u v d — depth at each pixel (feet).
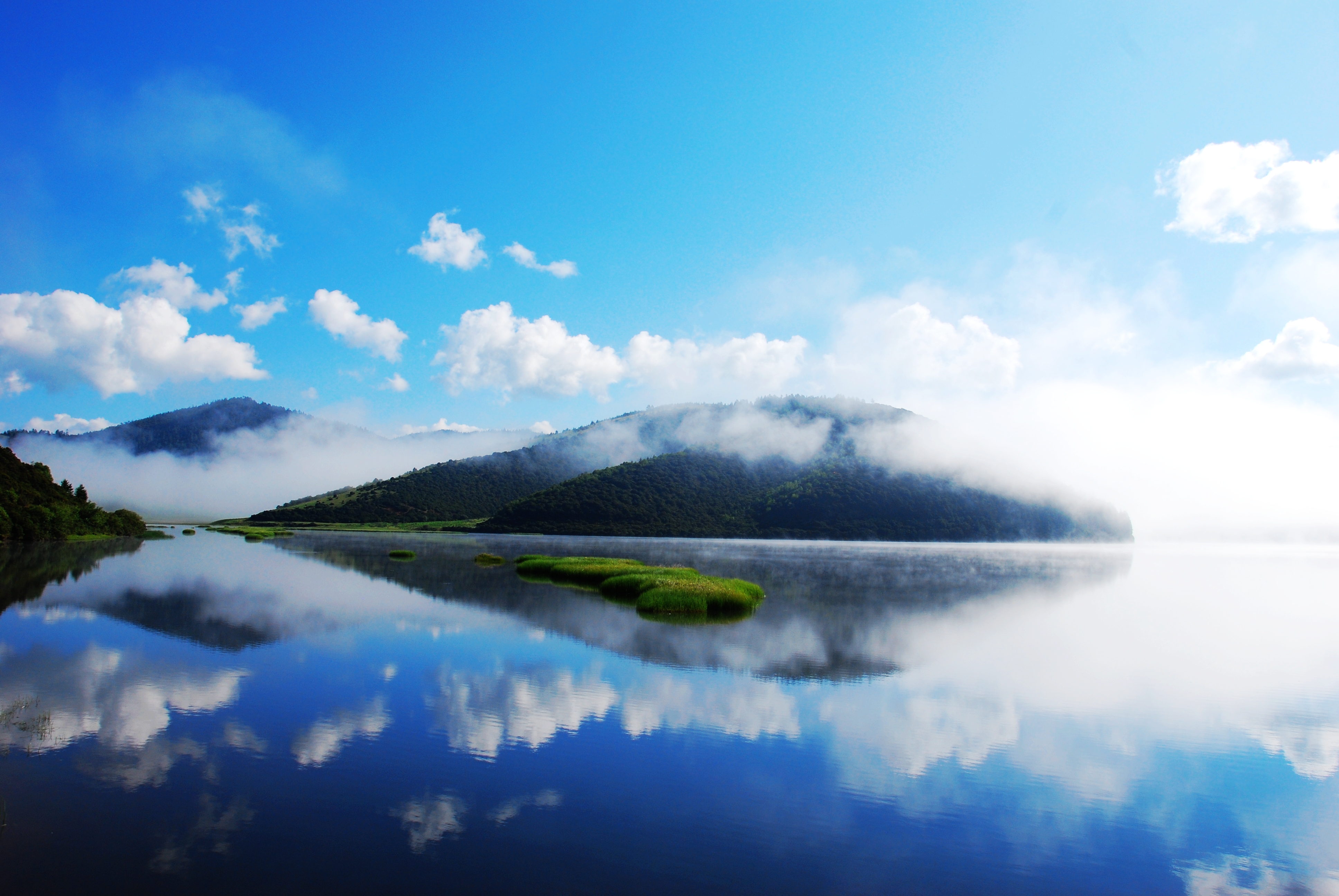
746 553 380.58
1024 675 89.86
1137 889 40.11
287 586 170.19
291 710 66.54
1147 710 75.20
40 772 50.62
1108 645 114.32
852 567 284.61
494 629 111.45
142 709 65.67
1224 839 46.24
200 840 41.27
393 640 100.89
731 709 70.28
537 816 45.91
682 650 97.04
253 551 320.91
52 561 217.56
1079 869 41.98
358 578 191.72
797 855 42.19
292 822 44.11
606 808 47.52
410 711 67.15
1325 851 44.88
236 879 37.19
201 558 257.34
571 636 105.70
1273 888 40.60
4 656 85.61
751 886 38.45
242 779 50.44
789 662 91.25
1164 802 51.65
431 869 38.93
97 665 81.92
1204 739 65.72
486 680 78.84
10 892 35.32
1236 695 82.74
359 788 49.39
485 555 265.75
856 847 43.50
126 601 134.10
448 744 58.59
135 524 434.30
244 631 106.01
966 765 57.41
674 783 51.96
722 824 45.70
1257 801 52.21
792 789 51.52
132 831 42.16
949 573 261.65
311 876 37.70
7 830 41.91
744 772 54.44
